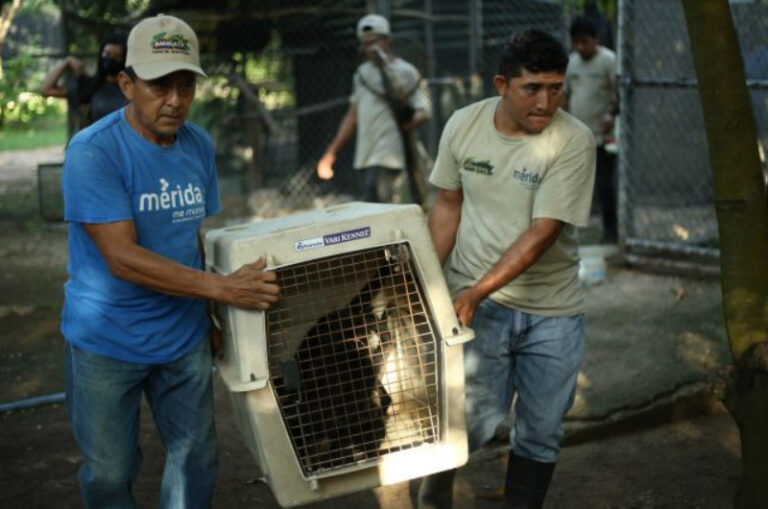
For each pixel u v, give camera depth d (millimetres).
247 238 2756
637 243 7383
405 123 7641
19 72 10914
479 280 3195
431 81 10609
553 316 3326
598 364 5191
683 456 4363
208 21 10312
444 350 2883
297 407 2830
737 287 3123
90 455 3010
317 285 2857
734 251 3123
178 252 2973
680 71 8641
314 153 10852
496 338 3361
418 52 10750
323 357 2852
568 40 9609
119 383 2967
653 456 4371
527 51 3076
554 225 3154
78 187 2789
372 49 7586
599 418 4551
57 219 9867
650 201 8859
